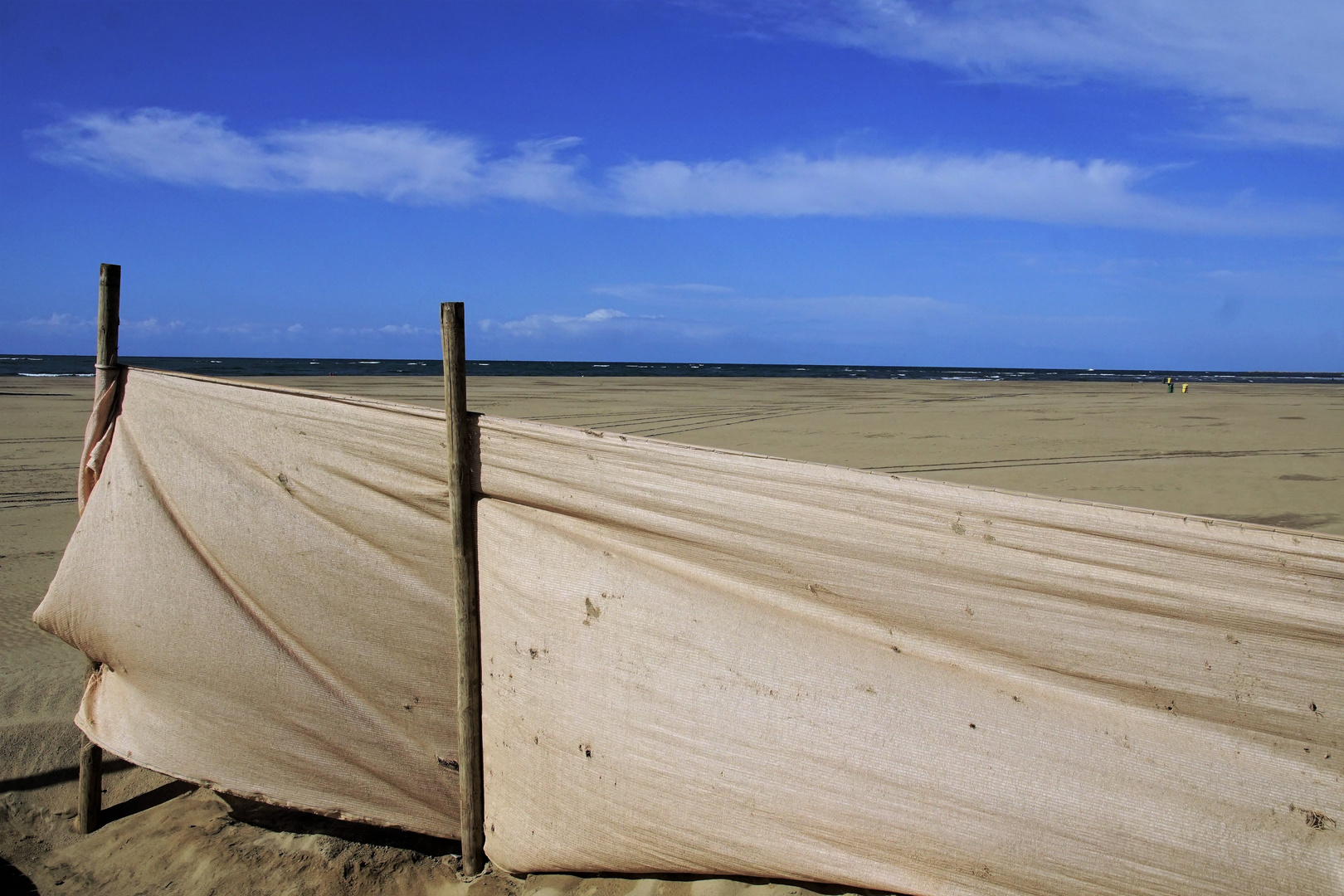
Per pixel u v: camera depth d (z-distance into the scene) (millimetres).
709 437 17672
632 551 2775
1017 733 2309
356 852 3369
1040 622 2348
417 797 3246
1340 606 2090
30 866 3316
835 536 2529
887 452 15312
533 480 2885
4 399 23391
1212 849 2125
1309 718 2127
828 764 2439
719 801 2559
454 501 2973
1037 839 2236
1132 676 2270
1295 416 24656
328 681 3221
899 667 2459
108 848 3439
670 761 2623
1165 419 23188
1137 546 2250
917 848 2342
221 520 3295
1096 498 10648
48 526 8414
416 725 3195
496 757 3014
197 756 3322
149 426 3434
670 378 60344
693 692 2611
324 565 3188
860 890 2500
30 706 4281
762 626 2590
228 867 3273
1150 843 2160
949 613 2434
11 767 3857
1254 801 2129
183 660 3320
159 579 3336
